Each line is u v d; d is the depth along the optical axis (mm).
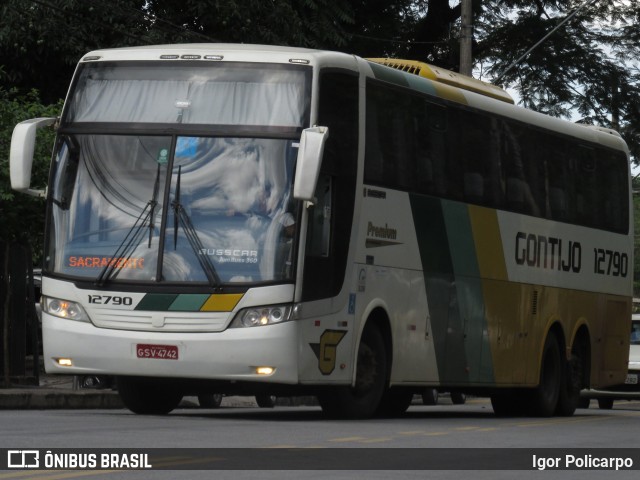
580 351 45781
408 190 34562
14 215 50500
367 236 32594
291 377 29844
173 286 29875
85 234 30672
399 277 34156
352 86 32156
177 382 30953
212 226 30031
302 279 29953
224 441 23531
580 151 45344
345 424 30578
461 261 37312
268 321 29625
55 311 30719
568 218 44156
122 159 30797
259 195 30094
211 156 30422
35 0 55719
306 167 28812
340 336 31531
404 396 40562
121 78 31469
